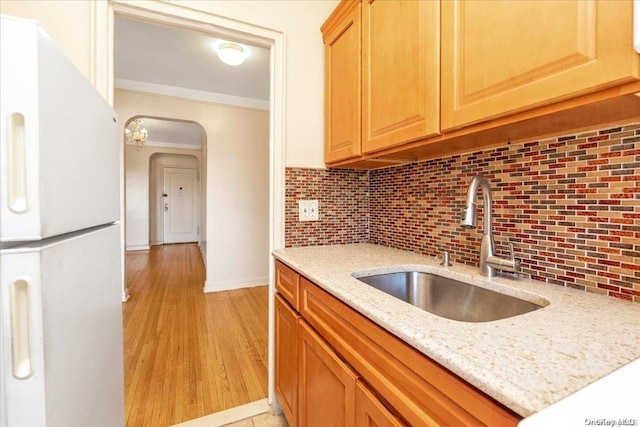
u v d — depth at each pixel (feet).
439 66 3.15
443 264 4.03
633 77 1.79
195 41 7.97
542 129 2.86
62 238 2.08
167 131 18.71
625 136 2.56
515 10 2.42
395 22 3.77
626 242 2.57
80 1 3.97
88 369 2.39
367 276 3.81
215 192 12.32
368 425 2.45
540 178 3.21
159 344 7.54
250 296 11.56
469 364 1.57
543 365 1.54
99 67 4.04
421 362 1.92
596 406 1.35
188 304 10.55
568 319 2.17
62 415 1.87
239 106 12.60
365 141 4.42
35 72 1.61
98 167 2.75
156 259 18.60
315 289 3.53
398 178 5.35
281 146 5.40
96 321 2.62
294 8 5.49
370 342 2.47
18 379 1.57
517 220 3.45
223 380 6.03
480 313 3.31
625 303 2.51
